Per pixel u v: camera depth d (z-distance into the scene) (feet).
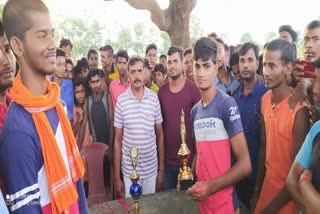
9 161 2.62
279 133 5.10
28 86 2.81
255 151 7.02
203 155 4.96
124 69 10.46
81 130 10.40
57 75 9.84
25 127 2.66
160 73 13.69
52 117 2.93
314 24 6.22
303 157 3.78
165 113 8.66
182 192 6.52
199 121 4.97
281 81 5.21
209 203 4.92
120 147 8.66
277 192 5.25
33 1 2.75
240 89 7.68
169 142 8.65
